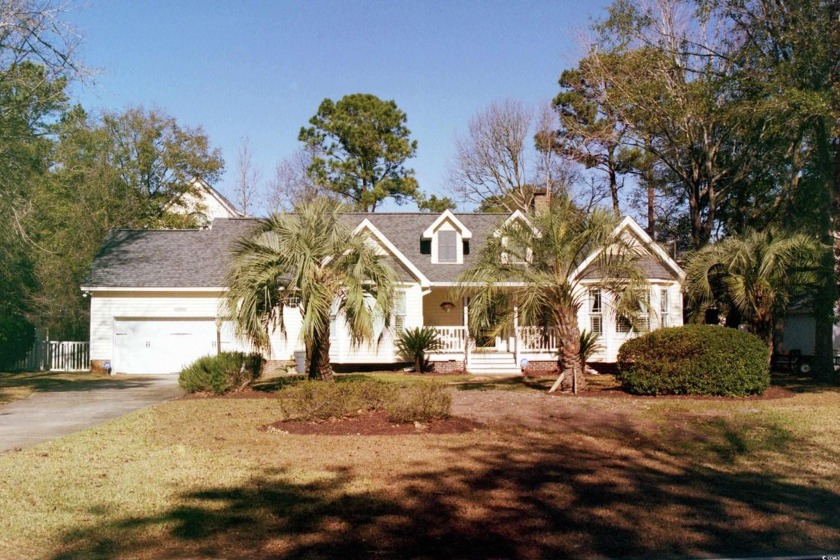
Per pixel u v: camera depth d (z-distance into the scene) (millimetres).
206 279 28766
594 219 18078
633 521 7508
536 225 18406
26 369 31875
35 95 21281
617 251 18594
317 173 50375
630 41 30453
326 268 18766
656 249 21609
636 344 18781
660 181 40312
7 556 6387
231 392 19375
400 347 26969
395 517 7555
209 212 47094
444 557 6438
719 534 7109
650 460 10547
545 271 18578
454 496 8367
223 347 28547
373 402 13828
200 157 46062
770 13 22000
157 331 28703
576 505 8070
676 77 30609
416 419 13117
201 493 8414
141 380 25531
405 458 10320
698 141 33594
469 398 17344
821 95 19578
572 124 40062
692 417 14484
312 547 6656
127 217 40562
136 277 28719
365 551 6562
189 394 19312
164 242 31094
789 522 7496
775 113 20906
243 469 9609
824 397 18344
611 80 32938
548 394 18469
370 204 48938
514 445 11422
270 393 19297
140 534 6988
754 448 11461
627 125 34562
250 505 7934
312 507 7848
